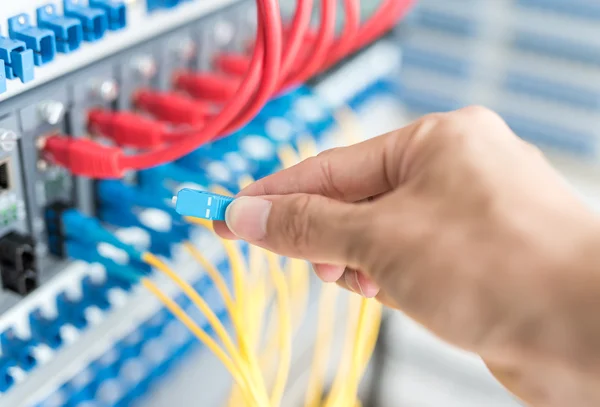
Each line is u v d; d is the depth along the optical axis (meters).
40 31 0.37
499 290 0.26
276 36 0.39
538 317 0.25
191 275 0.56
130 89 0.48
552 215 0.27
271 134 0.62
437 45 1.02
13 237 0.42
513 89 1.00
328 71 0.70
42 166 0.43
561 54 0.95
